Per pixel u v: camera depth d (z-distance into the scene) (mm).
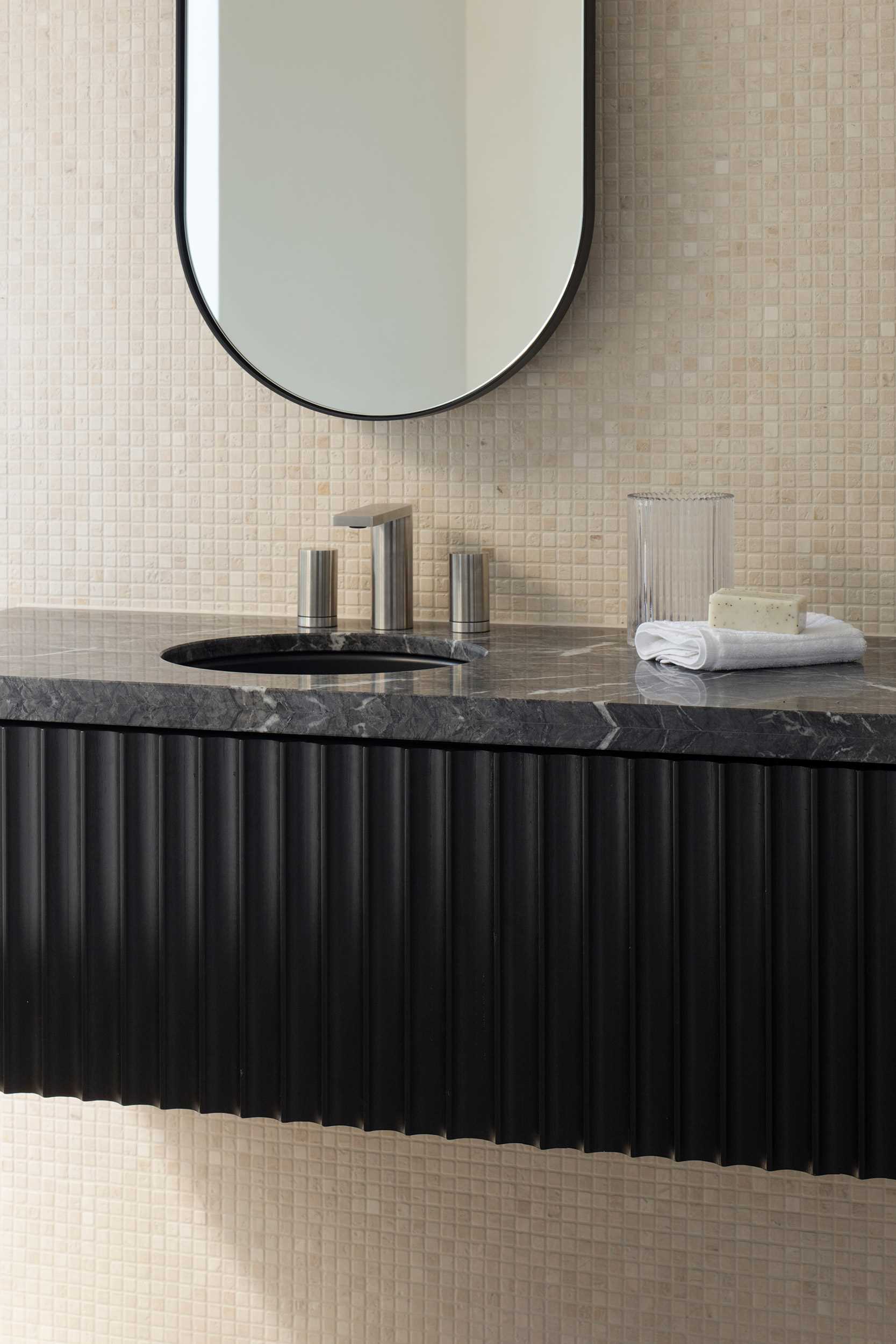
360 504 1615
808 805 1020
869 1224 1506
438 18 1516
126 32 1613
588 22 1467
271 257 1571
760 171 1479
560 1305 1595
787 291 1486
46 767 1152
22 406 1688
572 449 1557
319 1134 1642
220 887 1137
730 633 1218
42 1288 1736
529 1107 1096
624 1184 1565
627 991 1064
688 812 1041
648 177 1505
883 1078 1027
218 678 1147
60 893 1167
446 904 1087
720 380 1512
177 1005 1152
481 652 1398
